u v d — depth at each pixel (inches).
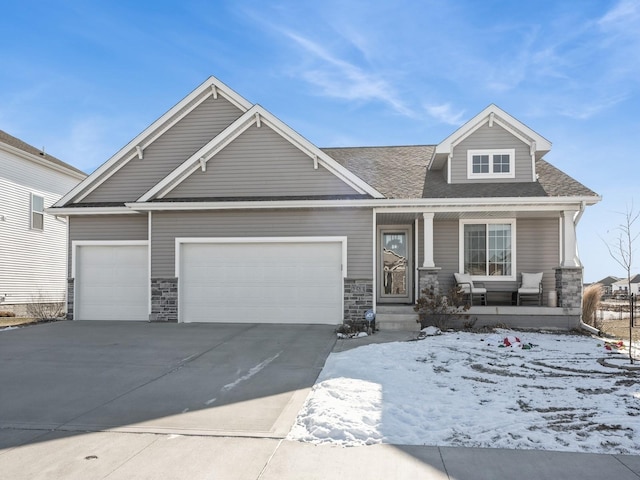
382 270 625.6
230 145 556.4
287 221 530.9
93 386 286.5
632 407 238.5
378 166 649.0
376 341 422.6
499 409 235.0
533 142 559.5
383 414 227.0
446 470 172.1
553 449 189.5
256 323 527.8
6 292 797.9
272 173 549.3
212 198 546.3
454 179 575.8
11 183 813.9
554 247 573.3
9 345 405.7
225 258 539.2
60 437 207.3
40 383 293.1
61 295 939.3
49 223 908.6
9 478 167.8
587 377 298.8
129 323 534.6
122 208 565.3
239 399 259.6
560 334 479.2
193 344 406.3
